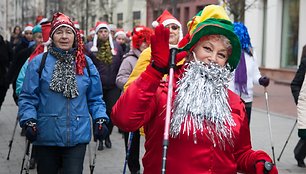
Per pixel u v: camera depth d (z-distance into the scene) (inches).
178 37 239.0
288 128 426.3
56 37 176.1
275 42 974.4
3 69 391.9
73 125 173.6
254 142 359.9
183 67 116.5
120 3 1723.7
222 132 112.6
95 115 178.9
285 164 297.6
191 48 115.6
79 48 178.9
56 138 171.9
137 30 276.2
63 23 175.9
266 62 1005.2
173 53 110.0
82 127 175.8
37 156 177.3
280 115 509.7
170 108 108.5
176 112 112.3
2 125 423.8
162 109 114.3
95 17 1729.8
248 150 121.8
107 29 332.8
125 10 1699.1
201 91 111.3
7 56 392.2
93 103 181.9
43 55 177.9
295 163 300.4
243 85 274.4
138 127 111.6
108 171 274.5
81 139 174.9
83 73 178.4
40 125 173.3
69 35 176.2
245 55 278.5
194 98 111.3
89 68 181.0
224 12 121.4
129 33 780.0
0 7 2181.3
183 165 111.7
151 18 1502.2
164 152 106.2
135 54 276.1
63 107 173.9
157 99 114.9
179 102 112.3
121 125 111.2
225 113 113.7
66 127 172.9
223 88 115.0
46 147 174.9
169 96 108.8
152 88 109.2
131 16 1672.0
